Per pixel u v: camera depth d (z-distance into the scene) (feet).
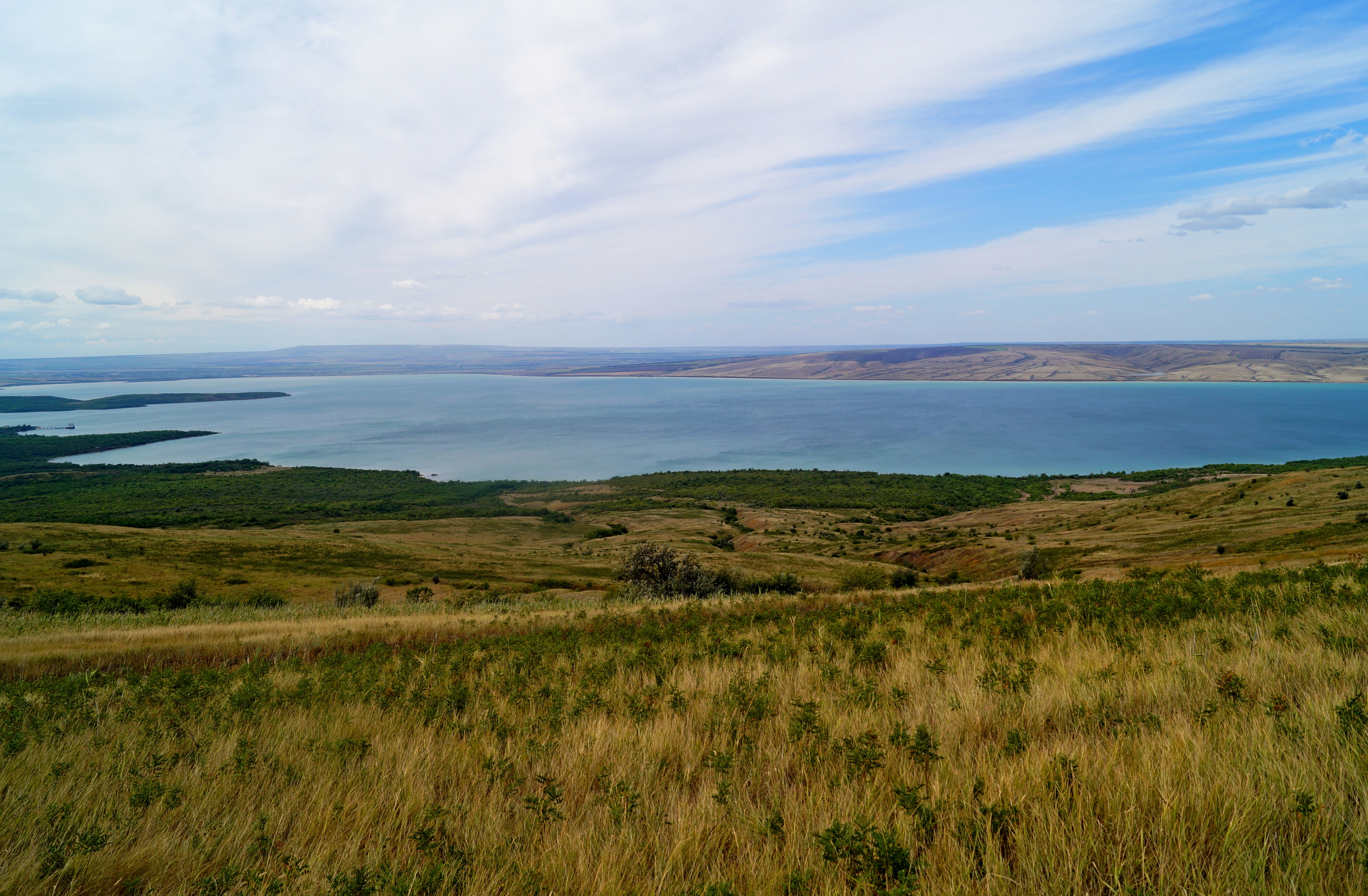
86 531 268.82
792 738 18.98
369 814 15.25
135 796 16.85
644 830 13.85
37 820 15.70
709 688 26.84
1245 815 10.88
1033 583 71.20
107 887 13.39
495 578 227.81
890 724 19.01
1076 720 17.80
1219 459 627.05
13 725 26.63
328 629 68.23
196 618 101.04
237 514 449.48
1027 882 10.38
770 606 68.44
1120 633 31.83
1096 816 11.63
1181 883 9.96
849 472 620.90
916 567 237.66
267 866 13.37
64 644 59.16
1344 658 21.07
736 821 13.62
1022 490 515.09
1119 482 496.23
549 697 28.17
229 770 19.49
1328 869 9.84
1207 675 20.74
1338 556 83.41
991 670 23.98
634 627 57.11
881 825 12.33
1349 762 12.05
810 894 10.96
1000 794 12.81
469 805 16.07
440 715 25.35
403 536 352.08
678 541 325.01
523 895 11.84
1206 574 60.75
